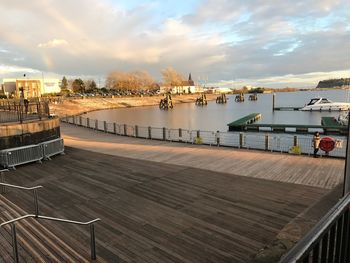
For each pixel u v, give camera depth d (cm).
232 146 1703
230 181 1005
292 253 193
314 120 5059
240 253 558
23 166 1273
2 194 920
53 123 1608
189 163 1284
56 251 571
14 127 1360
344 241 275
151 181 1025
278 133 3609
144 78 14275
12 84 8019
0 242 605
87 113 6812
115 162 1324
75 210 788
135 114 6794
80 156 1462
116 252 572
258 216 719
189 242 605
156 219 719
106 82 14000
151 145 1822
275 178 1030
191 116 6184
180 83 15575
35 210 745
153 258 550
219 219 708
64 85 12731
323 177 1028
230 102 12356
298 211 743
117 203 830
